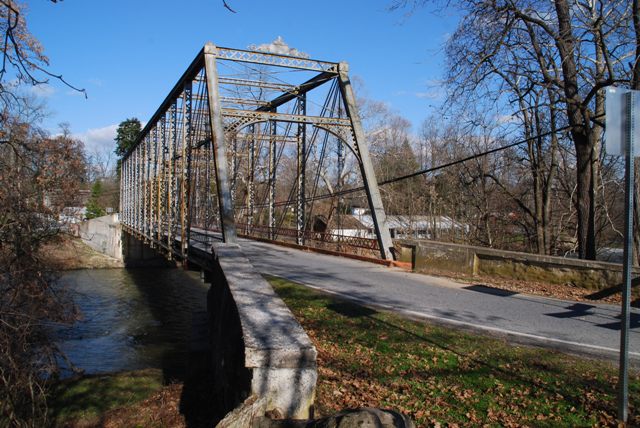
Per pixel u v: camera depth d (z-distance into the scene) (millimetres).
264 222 39375
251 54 17984
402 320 8344
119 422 7727
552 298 10344
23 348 10156
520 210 29672
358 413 3170
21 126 13000
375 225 17781
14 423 8750
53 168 17125
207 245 16562
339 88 19375
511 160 26625
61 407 8914
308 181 49094
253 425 3787
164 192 27453
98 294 32188
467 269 13883
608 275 10727
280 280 12805
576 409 4770
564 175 27156
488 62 15898
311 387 4324
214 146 16891
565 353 6340
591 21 14031
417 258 15305
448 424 4715
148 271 46969
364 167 18281
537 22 14938
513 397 5137
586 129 15016
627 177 4469
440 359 6387
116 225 49812
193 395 8094
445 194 38344
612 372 5574
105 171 84125
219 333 7691
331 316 9141
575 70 15062
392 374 6082
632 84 12891
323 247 22328
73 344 18266
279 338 4605
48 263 15883
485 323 8016
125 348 17641
